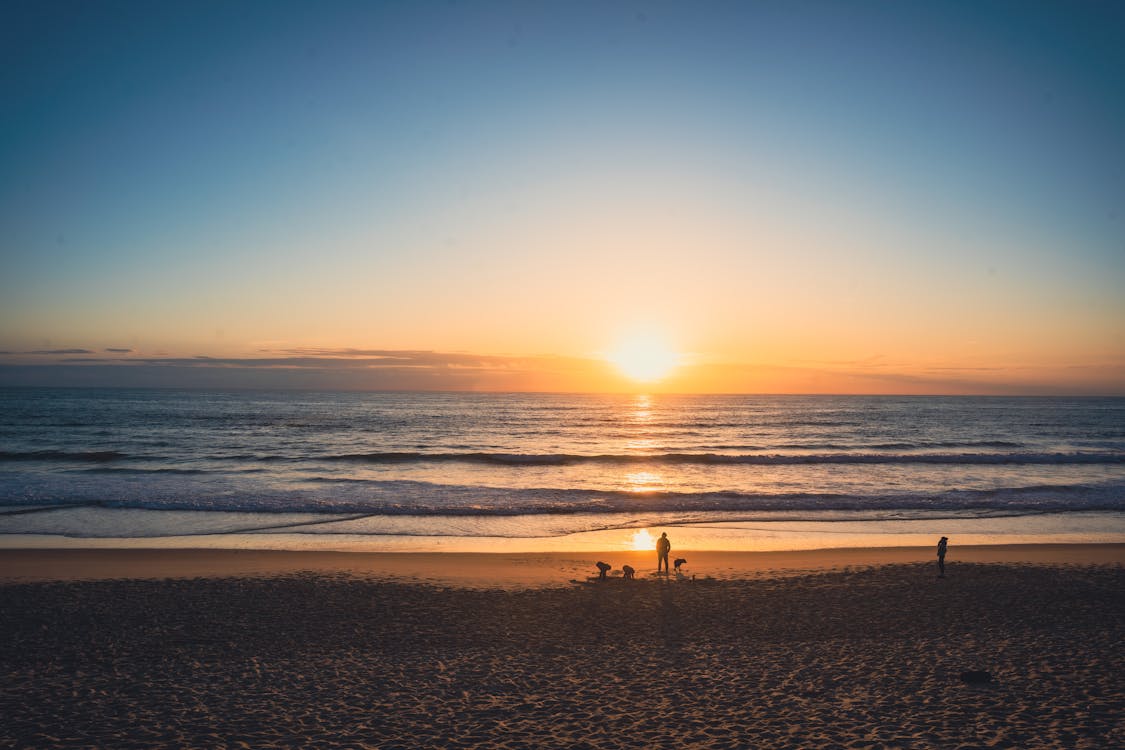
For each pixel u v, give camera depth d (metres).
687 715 9.39
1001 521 27.47
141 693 10.13
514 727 9.01
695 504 30.33
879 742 8.44
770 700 9.91
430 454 47.62
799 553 21.59
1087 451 56.75
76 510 27.00
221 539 23.00
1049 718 9.10
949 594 16.50
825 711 9.47
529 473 41.50
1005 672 11.01
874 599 16.06
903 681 10.64
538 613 14.89
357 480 36.16
